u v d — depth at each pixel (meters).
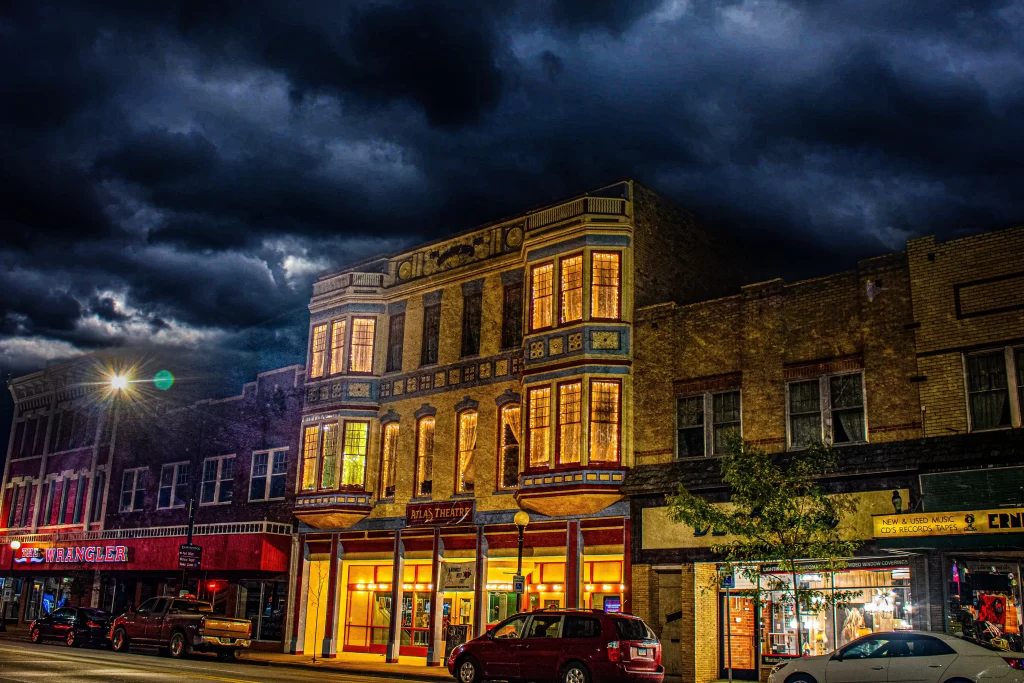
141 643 31.25
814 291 24.66
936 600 20.30
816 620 22.86
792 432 24.31
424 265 34.56
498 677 20.50
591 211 28.98
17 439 54.34
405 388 33.72
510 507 29.44
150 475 44.41
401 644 31.67
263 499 38.03
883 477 21.81
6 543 49.22
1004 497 19.55
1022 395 20.58
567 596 27.27
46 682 18.56
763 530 19.97
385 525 32.97
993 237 21.58
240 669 24.61
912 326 22.48
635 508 26.36
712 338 26.42
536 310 29.48
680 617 25.77
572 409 27.70
